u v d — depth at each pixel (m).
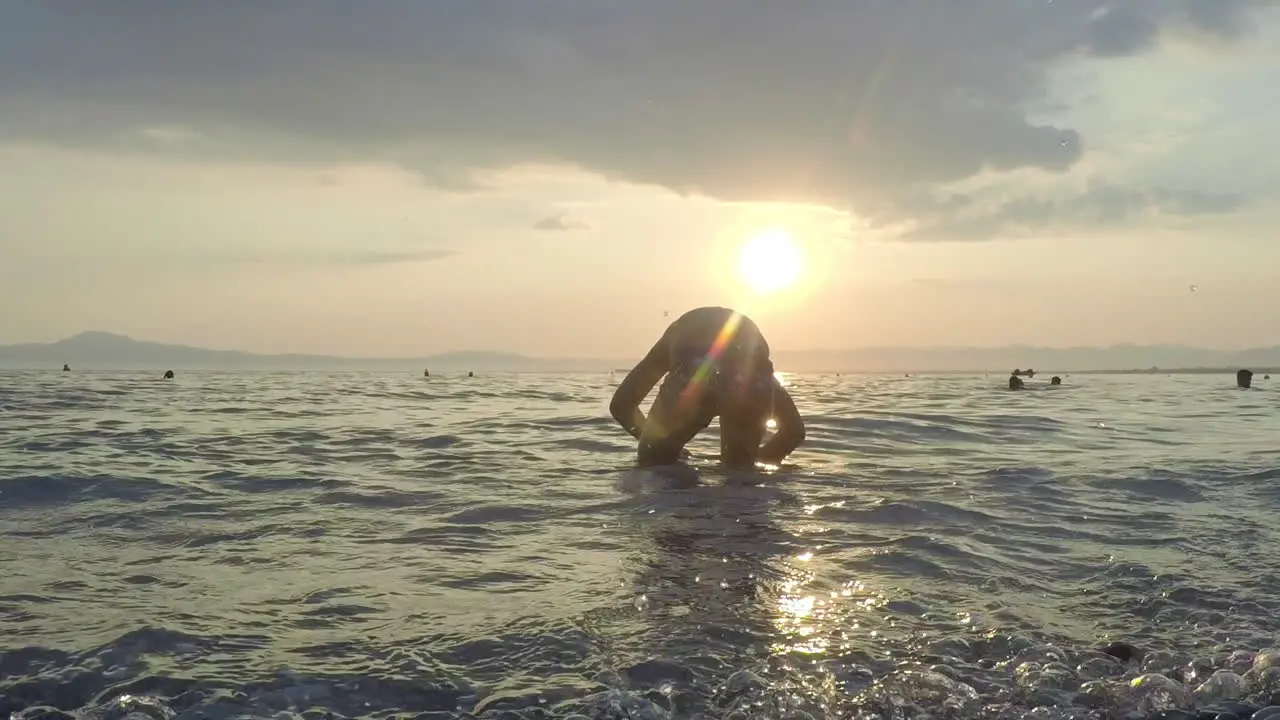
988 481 7.53
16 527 5.54
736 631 3.68
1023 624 3.80
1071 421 13.30
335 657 3.37
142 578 4.41
